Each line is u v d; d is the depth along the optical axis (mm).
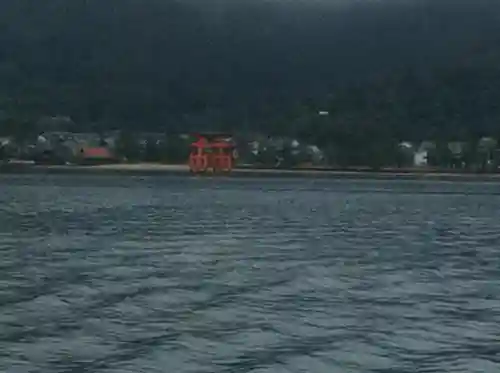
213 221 50938
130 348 18797
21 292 25406
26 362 17625
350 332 20641
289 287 26938
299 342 19625
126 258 33344
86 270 29953
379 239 42219
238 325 21172
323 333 20500
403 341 19875
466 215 59250
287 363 17922
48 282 27250
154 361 17844
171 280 27953
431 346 19438
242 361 17984
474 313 23156
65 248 36344
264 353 18609
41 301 24016
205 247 37469
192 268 30812
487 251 37469
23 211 56031
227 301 24344
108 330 20453
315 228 47625
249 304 23953
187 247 37344
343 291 26359
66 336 19812
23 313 22375
